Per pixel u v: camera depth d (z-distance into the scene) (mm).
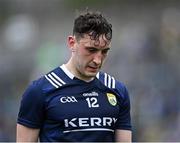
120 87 13898
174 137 32906
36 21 68188
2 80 45406
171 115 34969
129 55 45594
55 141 13492
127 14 61750
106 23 13133
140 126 34750
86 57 13172
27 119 13617
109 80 13852
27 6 70562
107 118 13609
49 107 13492
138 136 34406
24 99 13625
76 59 13344
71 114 13453
